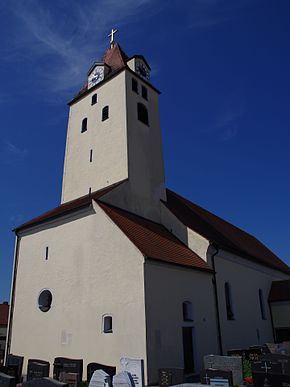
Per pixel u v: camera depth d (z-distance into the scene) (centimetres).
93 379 1306
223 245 2370
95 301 1742
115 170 2367
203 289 1956
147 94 2811
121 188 2194
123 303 1630
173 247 2020
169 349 1597
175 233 2314
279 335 2700
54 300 1939
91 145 2589
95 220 1919
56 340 1834
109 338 1622
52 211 2409
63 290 1916
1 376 1345
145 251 1675
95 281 1783
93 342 1673
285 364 1396
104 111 2625
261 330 2514
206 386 1106
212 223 3147
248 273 2605
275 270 3194
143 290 1577
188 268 1862
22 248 2275
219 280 2136
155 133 2722
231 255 2398
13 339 2061
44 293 2036
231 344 2047
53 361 1802
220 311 2039
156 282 1653
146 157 2525
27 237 2278
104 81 2730
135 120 2548
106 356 1605
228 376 1334
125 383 1226
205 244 2123
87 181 2494
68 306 1856
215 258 2178
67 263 1961
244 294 2428
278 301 2772
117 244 1762
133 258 1666
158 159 2645
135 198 2286
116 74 2673
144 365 1467
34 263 2147
